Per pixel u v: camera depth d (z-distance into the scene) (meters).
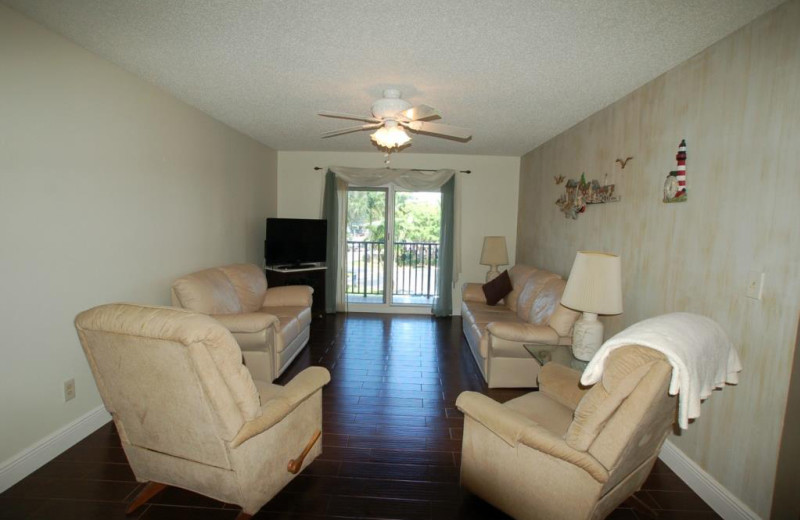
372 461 2.18
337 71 2.48
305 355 3.85
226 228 4.01
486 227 5.53
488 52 2.15
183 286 2.88
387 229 5.62
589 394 1.38
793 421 1.54
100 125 2.33
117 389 1.58
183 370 1.40
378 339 4.40
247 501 1.63
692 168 2.09
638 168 2.60
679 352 1.24
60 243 2.10
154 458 1.71
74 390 2.23
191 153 3.32
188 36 2.05
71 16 1.86
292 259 4.96
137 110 2.63
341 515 1.78
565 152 3.88
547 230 4.34
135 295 2.67
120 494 1.87
